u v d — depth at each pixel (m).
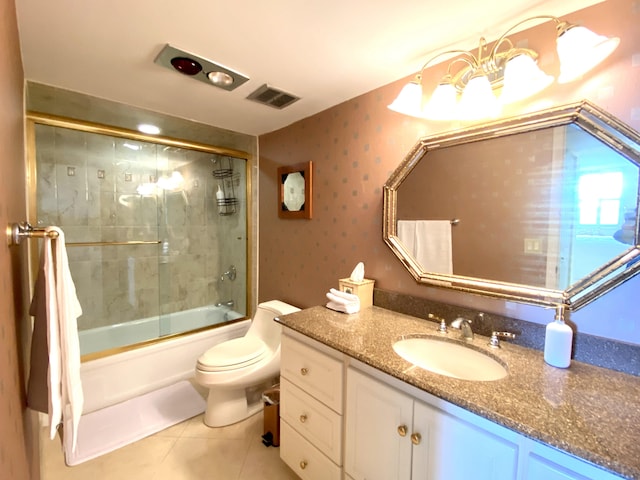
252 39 1.24
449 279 1.38
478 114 1.26
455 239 1.37
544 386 0.89
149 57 1.39
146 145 2.50
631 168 0.95
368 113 1.71
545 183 1.12
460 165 1.34
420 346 1.29
